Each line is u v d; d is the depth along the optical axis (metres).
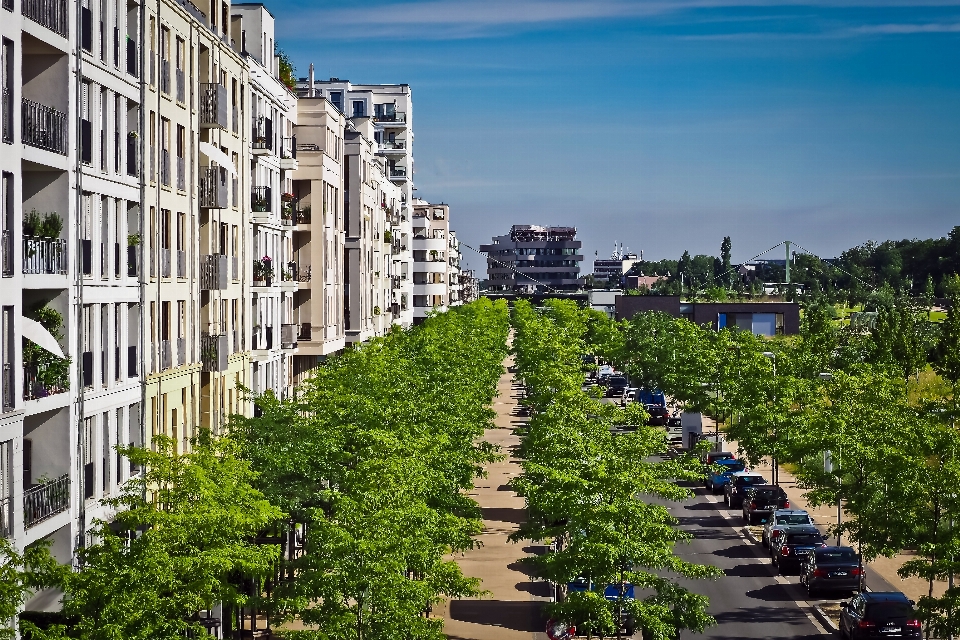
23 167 37.81
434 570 36.59
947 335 118.81
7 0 34.12
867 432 55.22
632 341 148.12
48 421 39.06
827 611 48.75
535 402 73.81
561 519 44.38
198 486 33.72
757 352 93.00
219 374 59.91
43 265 37.88
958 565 38.34
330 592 33.44
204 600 31.06
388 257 120.44
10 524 34.50
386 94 192.38
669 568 38.81
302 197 83.12
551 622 44.28
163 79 51.62
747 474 73.38
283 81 81.50
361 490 38.31
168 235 53.22
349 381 56.59
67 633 30.45
